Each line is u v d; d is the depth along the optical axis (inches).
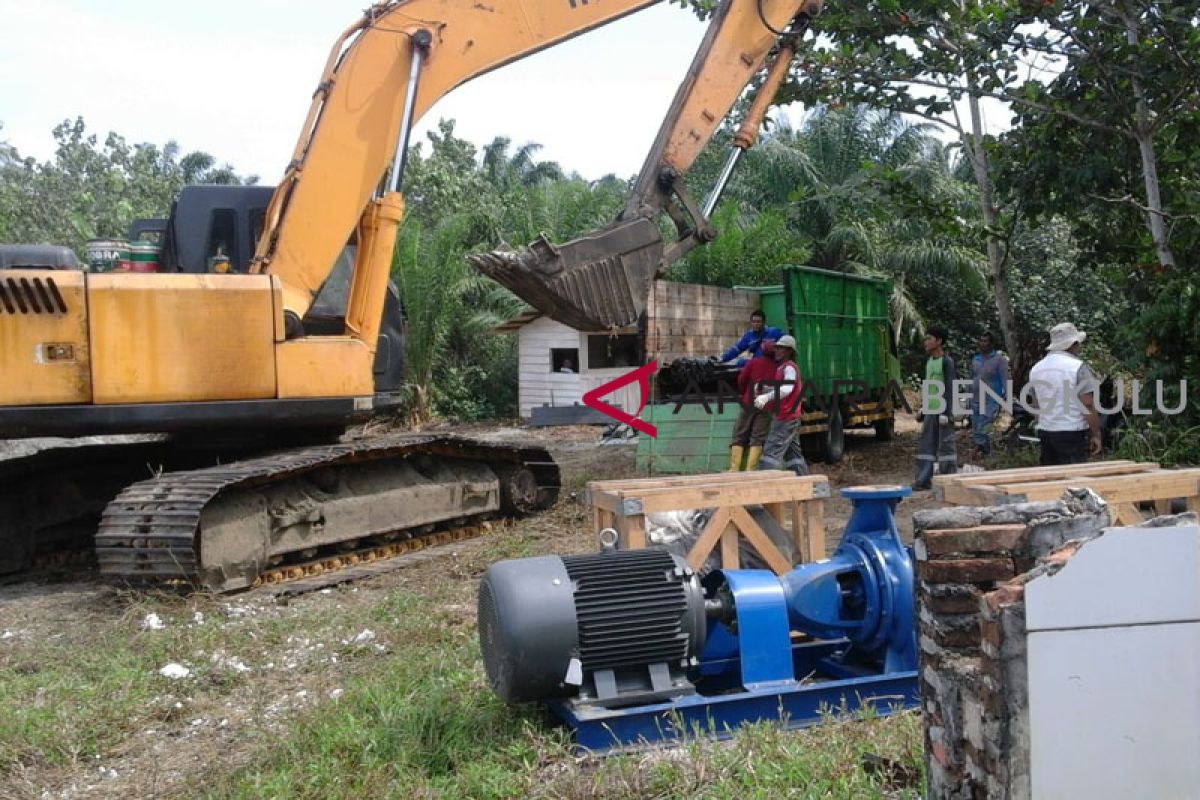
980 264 898.7
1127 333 430.9
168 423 316.2
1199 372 414.3
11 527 359.3
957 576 126.3
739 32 356.5
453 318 918.4
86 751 195.6
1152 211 432.5
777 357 398.9
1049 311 905.5
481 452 402.6
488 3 356.2
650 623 182.4
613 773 163.8
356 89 348.8
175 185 1353.3
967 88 465.7
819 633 201.3
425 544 382.6
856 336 621.0
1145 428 423.5
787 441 395.5
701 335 604.4
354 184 348.2
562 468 564.4
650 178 347.6
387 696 202.2
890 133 984.3
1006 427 657.6
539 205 1004.6
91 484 382.0
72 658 249.8
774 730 176.7
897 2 440.8
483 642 185.3
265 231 346.0
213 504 307.0
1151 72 409.1
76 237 1132.5
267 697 221.9
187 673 235.6
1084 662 106.7
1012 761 106.7
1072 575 106.6
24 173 1346.0
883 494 197.2
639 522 223.3
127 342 312.8
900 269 915.4
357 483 364.8
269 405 326.3
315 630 266.2
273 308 327.3
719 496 228.7
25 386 305.0
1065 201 471.2
